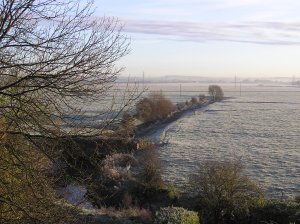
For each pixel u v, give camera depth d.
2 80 9.79
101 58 9.91
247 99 175.88
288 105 140.50
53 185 10.31
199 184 26.19
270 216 23.45
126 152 39.88
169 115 88.25
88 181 11.17
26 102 9.04
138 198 28.53
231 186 24.42
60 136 9.65
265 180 35.62
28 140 9.60
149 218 22.05
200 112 109.12
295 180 35.75
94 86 9.74
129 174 31.80
